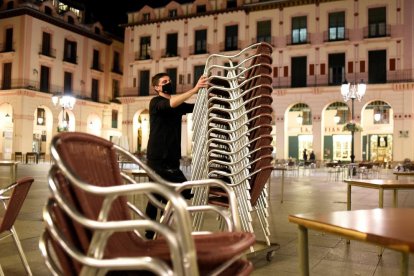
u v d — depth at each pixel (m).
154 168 4.46
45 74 35.84
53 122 36.19
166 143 4.49
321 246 4.99
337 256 4.55
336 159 31.91
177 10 35.69
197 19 34.75
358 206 8.90
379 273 3.94
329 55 30.91
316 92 30.86
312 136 31.14
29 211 7.38
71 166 1.91
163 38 36.00
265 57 4.38
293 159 29.09
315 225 1.91
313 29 31.20
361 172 21.33
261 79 4.34
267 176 4.58
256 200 4.64
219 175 4.65
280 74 32.09
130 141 36.75
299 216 2.07
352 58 30.22
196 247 2.09
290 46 31.64
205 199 4.45
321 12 31.03
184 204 1.66
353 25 30.25
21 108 33.75
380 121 31.16
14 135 33.97
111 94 42.41
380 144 31.11
